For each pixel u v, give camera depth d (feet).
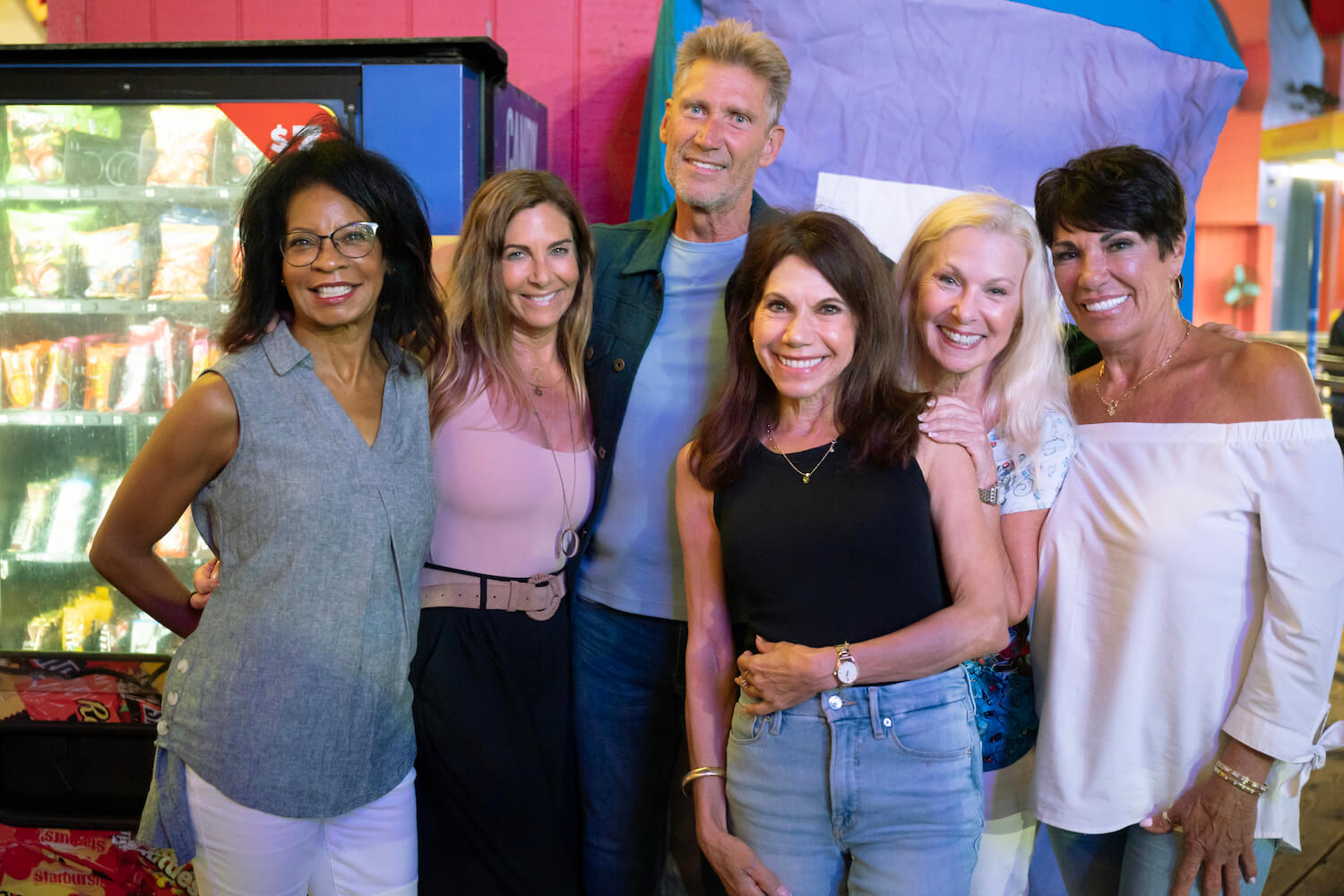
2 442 7.20
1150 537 4.62
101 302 6.79
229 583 4.38
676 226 6.12
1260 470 4.44
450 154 6.07
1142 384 4.96
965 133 7.48
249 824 4.32
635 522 5.91
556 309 5.49
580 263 5.69
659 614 5.92
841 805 4.17
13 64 6.04
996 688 5.16
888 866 4.19
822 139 7.45
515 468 5.37
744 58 5.65
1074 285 4.86
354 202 4.39
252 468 4.29
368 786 4.58
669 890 7.48
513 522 5.41
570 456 5.61
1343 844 8.07
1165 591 4.60
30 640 7.07
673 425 5.85
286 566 4.30
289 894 4.51
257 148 6.53
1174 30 7.67
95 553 4.57
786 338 4.27
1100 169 4.73
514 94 7.36
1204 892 4.58
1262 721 4.36
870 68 7.41
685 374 5.87
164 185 6.63
